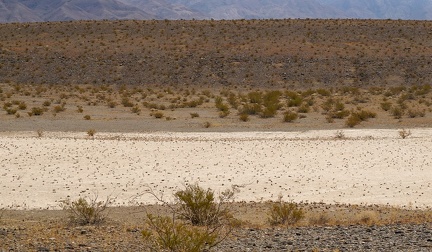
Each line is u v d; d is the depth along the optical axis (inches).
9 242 510.9
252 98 2539.4
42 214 772.0
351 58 3587.6
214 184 984.3
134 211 781.3
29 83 3331.7
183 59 3622.0
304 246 478.9
